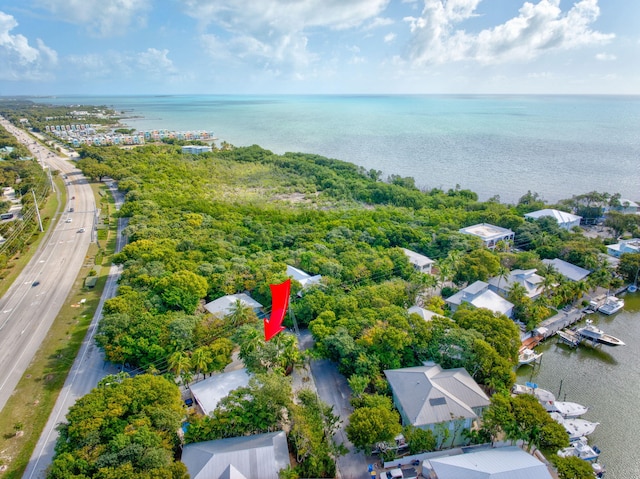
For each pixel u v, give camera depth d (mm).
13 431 59781
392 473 52250
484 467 49688
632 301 102062
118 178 192625
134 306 79812
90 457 47312
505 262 111250
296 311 84625
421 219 144625
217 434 55656
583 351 83062
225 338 72438
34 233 140625
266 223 137750
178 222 133625
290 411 56594
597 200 159375
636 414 66000
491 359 66438
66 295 100188
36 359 76438
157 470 44531
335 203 179375
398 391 62031
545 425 53500
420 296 96688
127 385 57094
